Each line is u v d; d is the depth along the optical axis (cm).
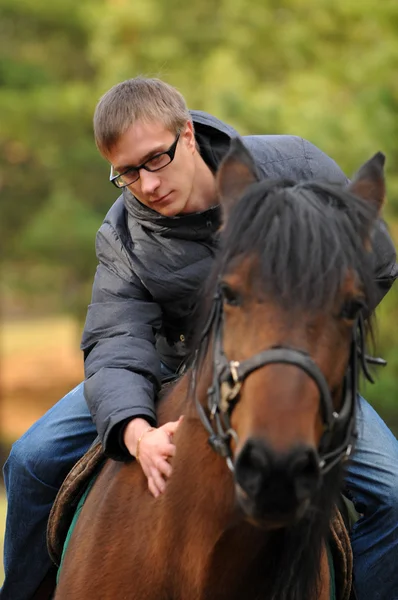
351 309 415
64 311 4081
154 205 540
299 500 390
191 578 474
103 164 3391
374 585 580
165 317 573
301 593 463
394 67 2336
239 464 393
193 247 548
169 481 484
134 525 500
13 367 4866
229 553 468
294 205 415
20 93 3384
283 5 3294
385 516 575
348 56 2898
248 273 415
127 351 543
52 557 574
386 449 587
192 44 3494
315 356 405
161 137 528
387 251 547
